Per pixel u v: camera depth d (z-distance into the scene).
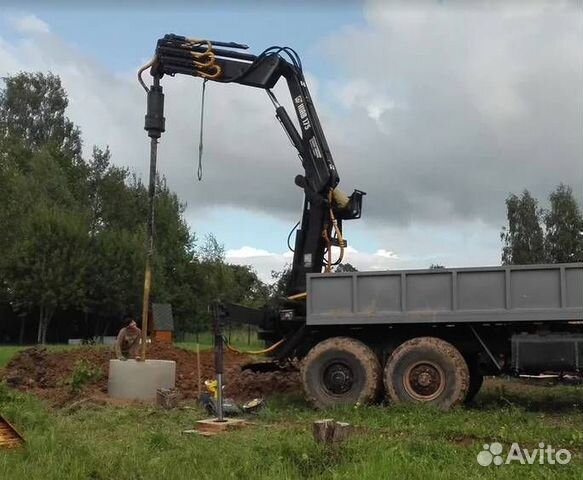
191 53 13.73
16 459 6.96
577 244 48.78
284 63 13.67
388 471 6.20
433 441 7.74
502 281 10.80
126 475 6.51
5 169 40.69
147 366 13.07
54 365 15.98
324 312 11.73
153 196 13.78
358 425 9.55
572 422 9.85
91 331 51.09
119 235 49.38
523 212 50.38
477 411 10.78
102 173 58.06
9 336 50.84
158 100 13.67
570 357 10.58
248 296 59.28
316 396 11.48
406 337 11.76
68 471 6.59
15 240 45.91
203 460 7.00
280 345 12.79
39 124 63.03
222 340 10.35
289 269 13.40
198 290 56.34
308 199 13.34
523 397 12.94
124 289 48.41
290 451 7.01
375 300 11.46
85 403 11.88
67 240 46.75
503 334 11.34
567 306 10.46
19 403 11.48
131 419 10.48
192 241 57.12
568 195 49.41
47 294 45.59
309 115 13.46
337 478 6.07
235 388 14.13
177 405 11.76
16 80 63.75
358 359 11.35
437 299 11.11
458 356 10.93
